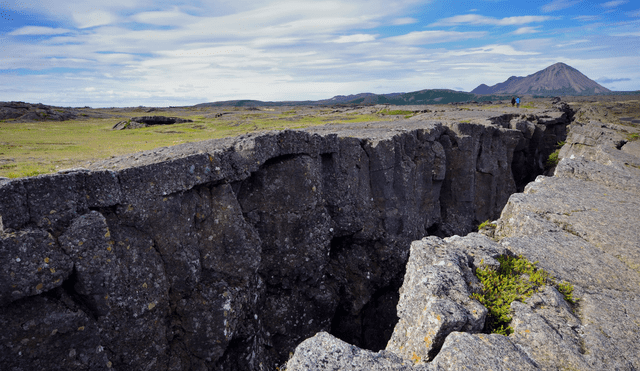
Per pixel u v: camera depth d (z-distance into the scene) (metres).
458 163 25.28
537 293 6.77
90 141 27.11
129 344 9.25
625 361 5.20
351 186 17.72
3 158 17.59
